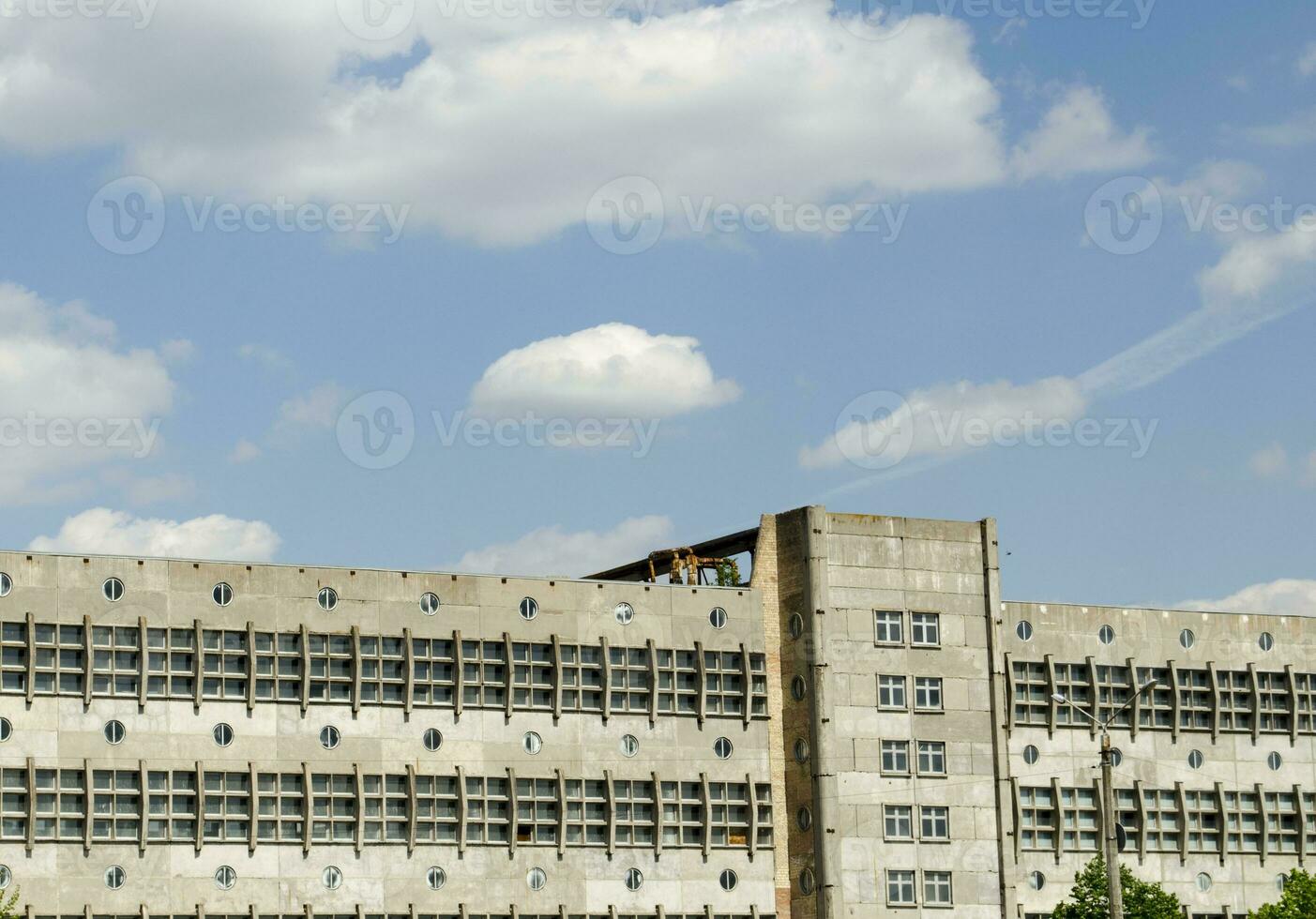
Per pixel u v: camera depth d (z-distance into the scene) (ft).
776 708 388.37
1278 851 427.33
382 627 357.61
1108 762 299.99
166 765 338.75
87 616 338.13
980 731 398.83
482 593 366.43
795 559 392.27
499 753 361.92
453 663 361.10
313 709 350.64
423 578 362.74
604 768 369.09
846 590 392.27
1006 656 410.52
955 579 403.75
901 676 393.70
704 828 373.40
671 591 382.22
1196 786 422.82
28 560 337.31
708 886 372.79
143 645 339.36
